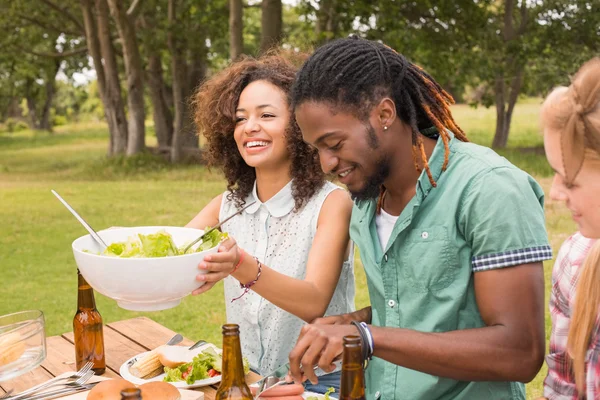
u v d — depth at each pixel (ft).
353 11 36.52
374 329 4.61
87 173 44.88
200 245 5.61
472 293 5.10
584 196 3.88
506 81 46.62
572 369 5.00
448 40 40.63
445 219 5.05
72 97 130.93
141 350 6.86
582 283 4.49
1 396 5.74
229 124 7.36
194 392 5.52
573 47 43.86
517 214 4.72
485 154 5.08
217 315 15.07
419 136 4.94
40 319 5.64
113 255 5.33
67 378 5.80
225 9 47.57
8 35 56.54
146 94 79.46
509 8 43.98
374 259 5.55
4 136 93.86
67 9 55.21
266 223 7.36
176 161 48.19
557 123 3.87
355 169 4.91
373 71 4.76
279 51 7.86
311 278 6.60
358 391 4.08
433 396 5.30
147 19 54.34
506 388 5.28
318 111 4.76
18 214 28.55
